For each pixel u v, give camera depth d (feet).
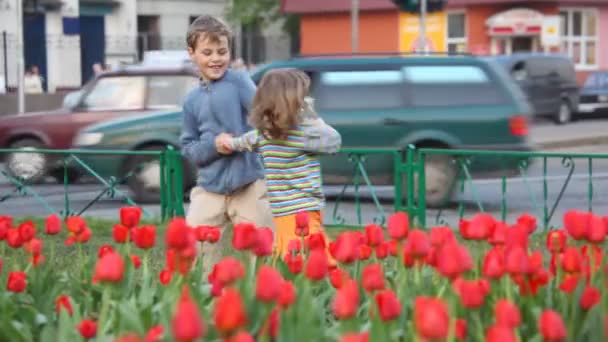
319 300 17.37
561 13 168.25
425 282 18.28
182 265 16.93
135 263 19.15
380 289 15.06
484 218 17.35
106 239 38.75
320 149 24.36
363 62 52.47
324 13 178.50
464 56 52.70
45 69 158.81
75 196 44.42
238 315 11.70
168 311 15.65
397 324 16.02
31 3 107.86
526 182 40.78
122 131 55.57
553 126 115.44
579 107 125.49
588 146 96.43
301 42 181.57
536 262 16.22
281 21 199.00
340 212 44.34
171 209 42.80
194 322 11.30
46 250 35.37
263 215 26.02
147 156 44.19
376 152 42.63
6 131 59.98
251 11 189.67
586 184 39.96
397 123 51.88
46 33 158.92
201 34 25.46
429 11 88.74
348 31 176.35
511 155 40.81
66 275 19.65
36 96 119.96
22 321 17.16
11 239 19.07
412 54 52.90
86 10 168.66
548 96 119.34
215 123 25.55
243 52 178.70
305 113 24.38
